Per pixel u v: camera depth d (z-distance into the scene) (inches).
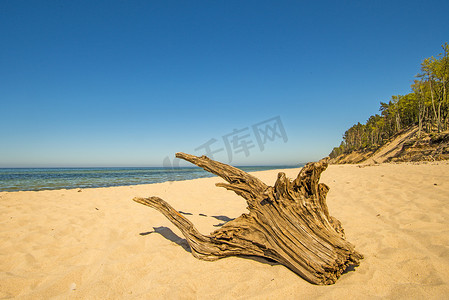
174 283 106.2
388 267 113.9
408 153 1125.7
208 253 131.4
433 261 113.8
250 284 103.7
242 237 130.8
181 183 539.8
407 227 162.4
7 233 171.0
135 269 120.4
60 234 171.3
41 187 542.6
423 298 89.3
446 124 1321.4
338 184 376.2
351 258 110.3
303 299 92.9
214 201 304.7
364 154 2146.9
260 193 138.0
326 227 116.4
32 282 109.3
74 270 118.4
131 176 1123.3
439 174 362.3
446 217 173.9
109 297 98.3
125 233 175.3
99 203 285.0
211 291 100.3
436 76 1197.1
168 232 178.2
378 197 253.9
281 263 119.2
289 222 119.8
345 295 93.4
